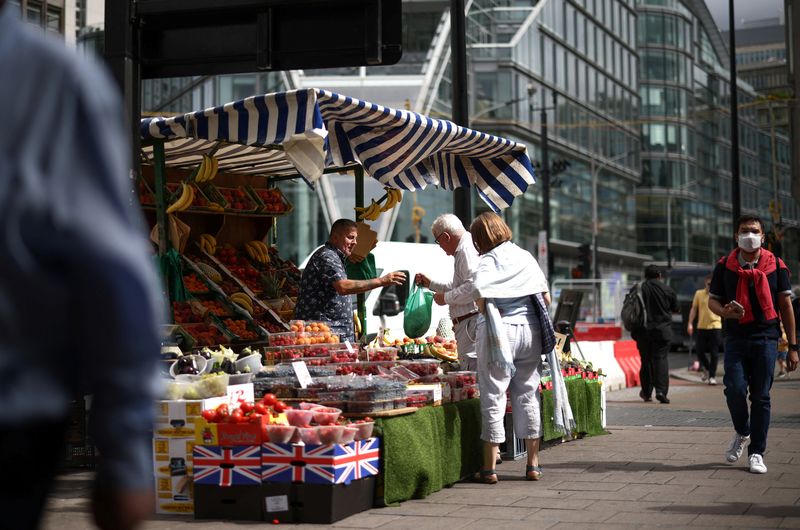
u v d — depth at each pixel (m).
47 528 6.02
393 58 8.02
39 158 1.68
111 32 8.20
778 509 6.45
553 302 33.47
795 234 140.38
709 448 9.65
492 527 5.99
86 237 1.66
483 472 7.81
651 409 14.41
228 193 10.45
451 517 6.33
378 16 7.98
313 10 8.14
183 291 8.91
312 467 6.17
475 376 8.46
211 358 7.09
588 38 78.56
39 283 1.67
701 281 38.62
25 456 1.73
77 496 7.16
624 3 87.88
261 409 6.37
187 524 6.21
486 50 63.59
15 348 1.69
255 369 7.32
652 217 102.62
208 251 10.16
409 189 10.34
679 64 104.44
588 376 10.96
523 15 66.44
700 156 111.31
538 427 7.97
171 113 42.81
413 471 6.91
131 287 1.68
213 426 6.39
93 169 1.70
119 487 1.70
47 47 1.72
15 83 1.70
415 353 9.13
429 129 8.73
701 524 5.98
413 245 16.69
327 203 42.72
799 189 28.56
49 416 1.72
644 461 8.84
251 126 7.72
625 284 35.97
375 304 16.00
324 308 8.63
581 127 76.69
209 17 8.27
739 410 8.27
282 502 6.22
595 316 33.31
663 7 103.31
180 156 9.92
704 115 112.94
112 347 1.66
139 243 1.73
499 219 7.96
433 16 48.88
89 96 1.71
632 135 90.31
